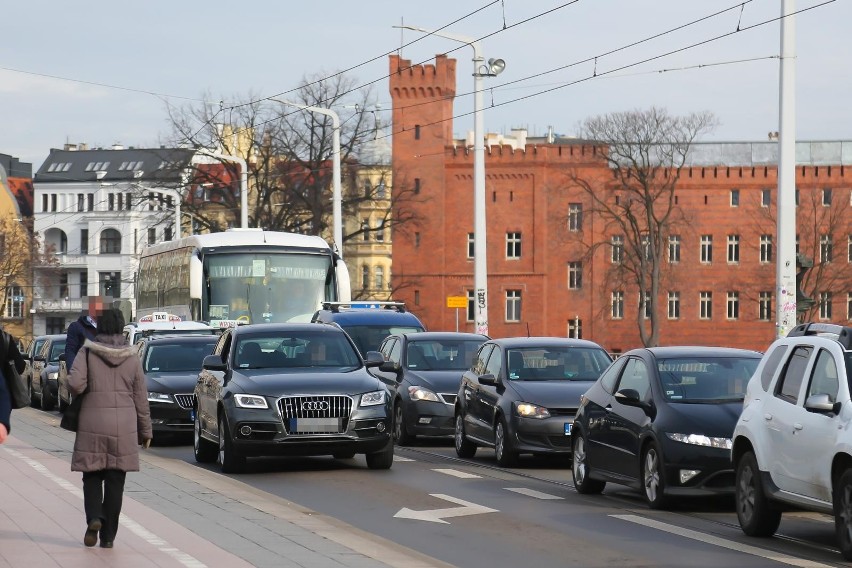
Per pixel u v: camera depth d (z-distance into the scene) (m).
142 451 34.97
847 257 142.88
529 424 29.81
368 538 18.39
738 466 19.77
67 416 16.14
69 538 17.00
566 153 146.75
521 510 22.09
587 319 146.00
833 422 17.00
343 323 47.34
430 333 39.69
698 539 18.77
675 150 140.62
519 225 147.38
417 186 148.62
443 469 29.39
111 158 193.62
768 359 19.61
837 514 16.73
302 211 108.00
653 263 132.12
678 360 23.67
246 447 27.53
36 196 193.75
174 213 110.44
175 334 41.06
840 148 162.88
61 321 187.00
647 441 22.58
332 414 27.70
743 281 145.88
